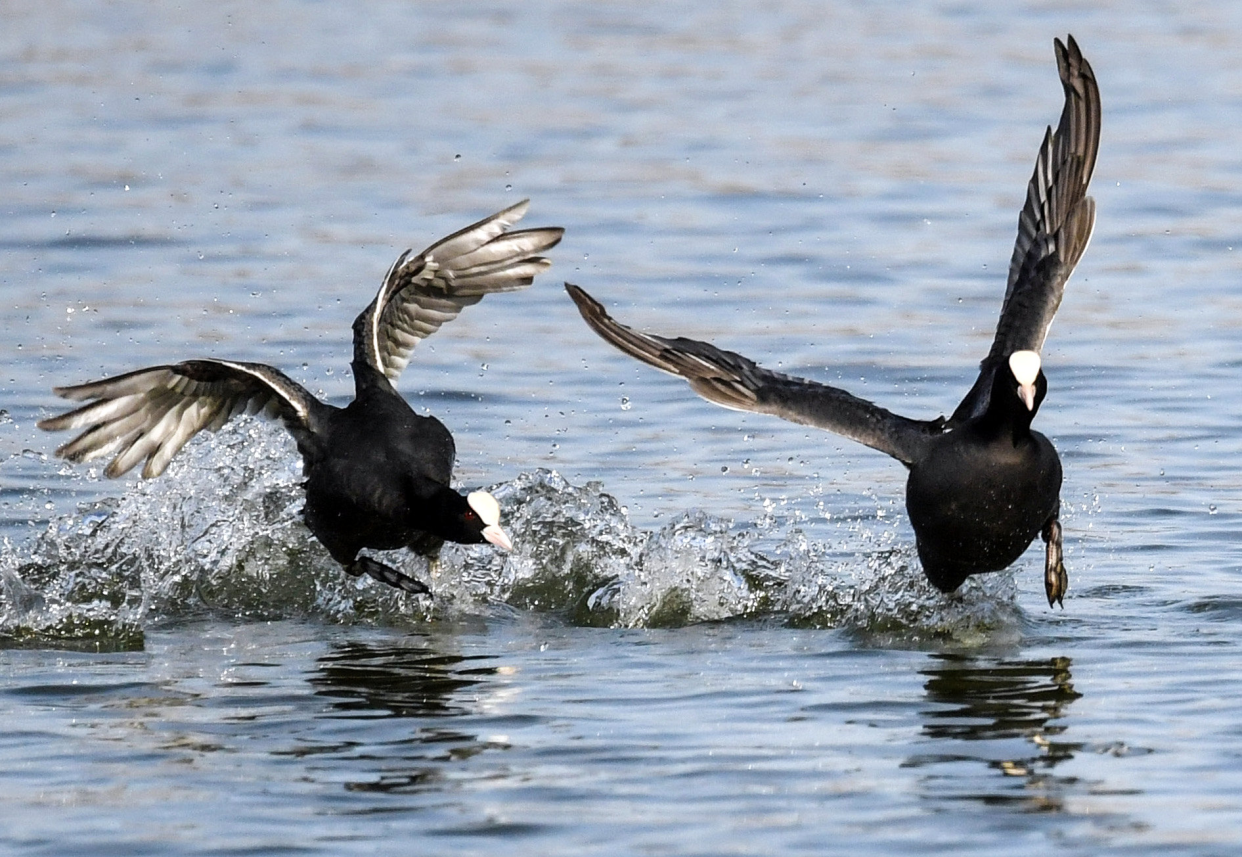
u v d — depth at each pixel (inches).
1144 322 837.2
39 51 1599.4
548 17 1808.6
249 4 1897.1
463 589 534.6
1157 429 682.8
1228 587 508.1
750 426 702.5
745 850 319.3
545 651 471.5
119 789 355.6
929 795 346.6
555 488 576.4
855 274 924.0
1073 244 480.4
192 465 594.9
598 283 907.4
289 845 325.1
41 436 673.6
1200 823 328.5
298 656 467.5
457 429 693.9
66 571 538.6
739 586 518.0
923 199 1082.1
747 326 826.8
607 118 1328.7
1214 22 1708.9
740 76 1492.4
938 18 1779.0
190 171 1163.9
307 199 1088.8
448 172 1160.2
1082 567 533.0
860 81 1459.2
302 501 578.9
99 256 959.0
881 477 640.4
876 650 463.2
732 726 394.0
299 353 785.6
